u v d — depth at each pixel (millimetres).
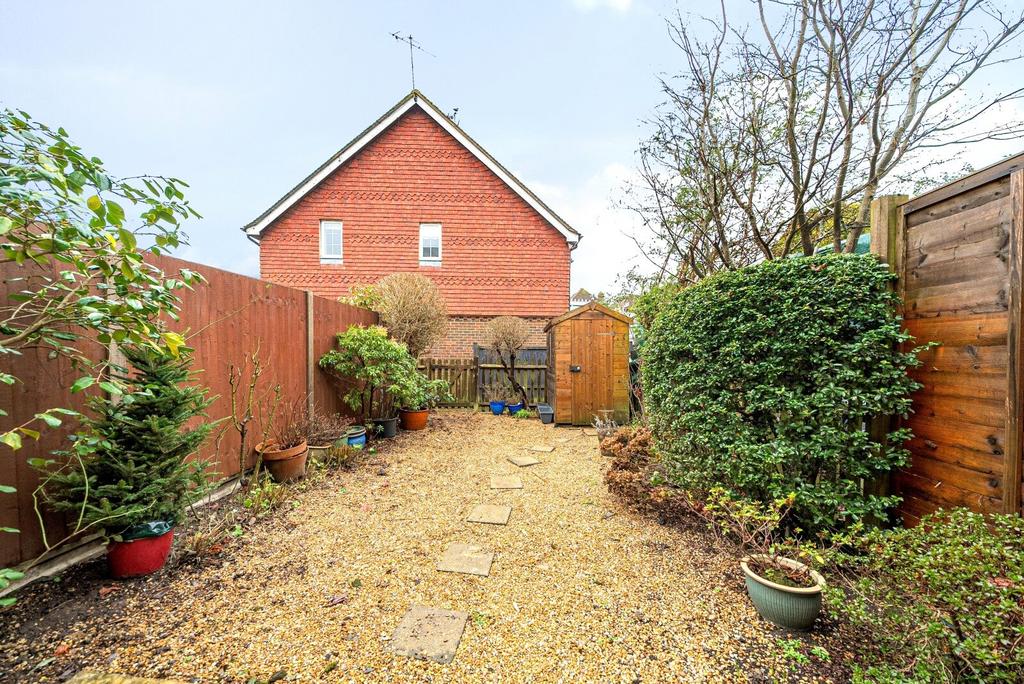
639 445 4332
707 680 1863
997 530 1780
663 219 5504
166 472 2666
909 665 1722
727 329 3189
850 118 3666
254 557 2889
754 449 2879
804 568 2326
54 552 2525
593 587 2613
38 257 1838
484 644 2096
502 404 9203
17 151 1705
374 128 11453
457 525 3531
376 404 7395
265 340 4586
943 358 2498
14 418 2328
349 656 1992
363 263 11672
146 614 2244
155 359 2658
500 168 11719
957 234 2422
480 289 11828
